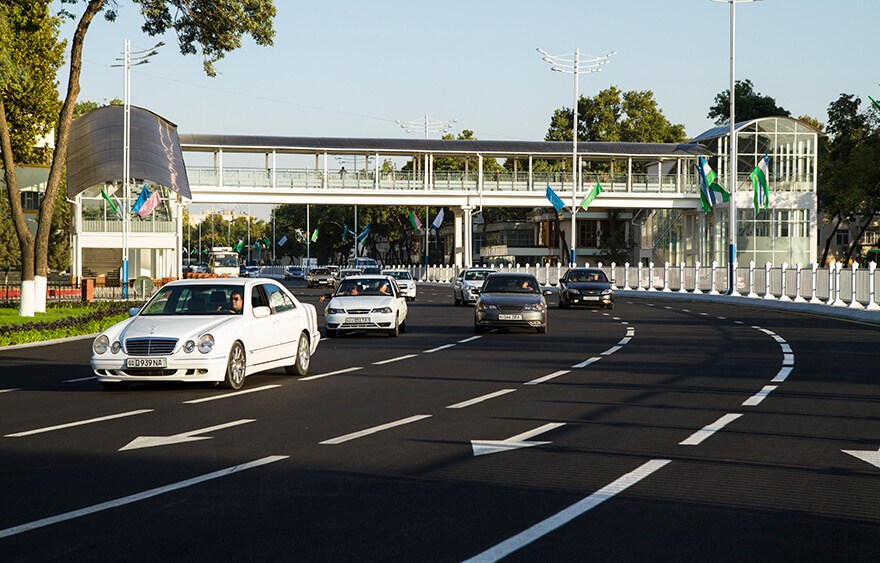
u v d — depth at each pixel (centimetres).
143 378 1472
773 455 963
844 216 8112
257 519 708
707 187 6662
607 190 7881
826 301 4175
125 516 718
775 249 7919
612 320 3409
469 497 779
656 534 665
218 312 1602
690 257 8675
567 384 1574
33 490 810
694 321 3331
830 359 1975
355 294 2778
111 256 7488
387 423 1177
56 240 7900
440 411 1278
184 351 1467
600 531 673
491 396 1430
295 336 1722
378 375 1725
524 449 998
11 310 3872
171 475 871
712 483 831
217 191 7131
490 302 2761
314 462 930
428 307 4519
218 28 3516
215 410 1299
